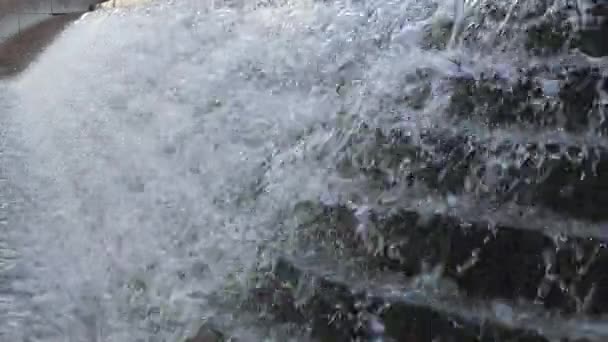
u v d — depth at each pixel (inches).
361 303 144.6
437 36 164.4
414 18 173.8
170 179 210.7
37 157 269.0
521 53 147.8
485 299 131.2
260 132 196.7
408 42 168.4
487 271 132.2
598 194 128.8
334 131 172.1
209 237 185.5
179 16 273.7
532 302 127.6
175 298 181.3
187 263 186.2
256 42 223.9
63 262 212.1
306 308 153.2
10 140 287.7
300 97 195.2
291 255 162.2
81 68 311.7
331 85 185.8
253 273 168.1
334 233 156.0
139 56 276.2
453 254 136.3
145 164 223.5
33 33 399.9
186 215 196.4
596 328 122.5
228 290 171.5
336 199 159.8
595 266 124.8
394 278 142.9
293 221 166.6
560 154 134.2
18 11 404.5
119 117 254.7
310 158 173.6
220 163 200.2
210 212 190.2
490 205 137.4
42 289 204.2
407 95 160.7
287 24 216.8
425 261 139.4
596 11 140.2
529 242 130.4
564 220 129.9
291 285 158.1
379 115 162.1
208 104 221.9
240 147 198.8
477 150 143.3
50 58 358.9
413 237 142.3
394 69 167.3
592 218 128.0
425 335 134.5
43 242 221.6
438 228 139.9
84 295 199.6
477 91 149.4
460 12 161.0
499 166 139.4
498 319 129.0
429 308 135.8
